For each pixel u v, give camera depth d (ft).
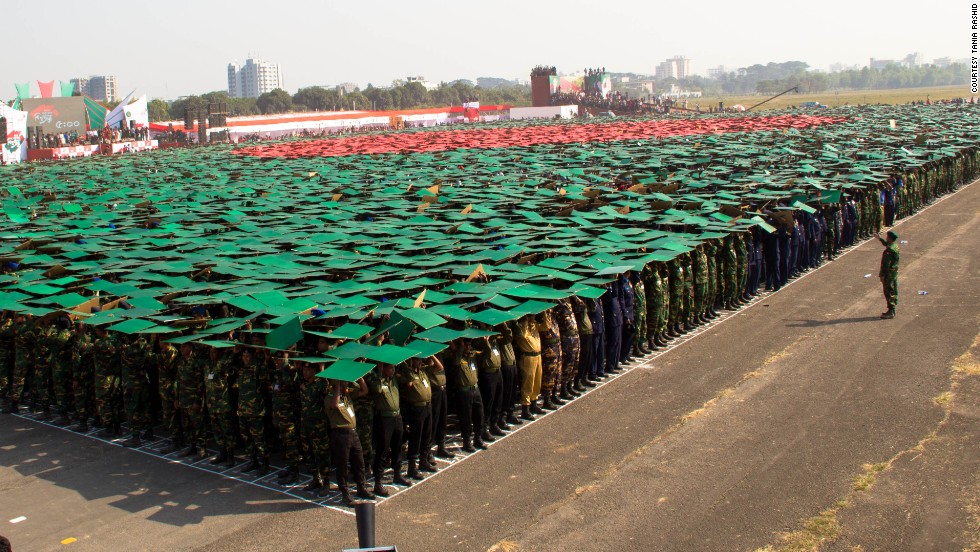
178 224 98.37
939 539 38.70
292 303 55.52
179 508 45.96
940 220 128.57
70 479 50.19
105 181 155.02
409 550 40.11
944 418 52.19
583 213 94.27
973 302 79.87
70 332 59.36
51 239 85.66
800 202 95.20
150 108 498.28
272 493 47.80
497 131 274.77
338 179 139.64
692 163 143.64
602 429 53.88
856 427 51.60
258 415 49.29
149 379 56.18
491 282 61.82
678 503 43.29
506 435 54.24
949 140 177.06
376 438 46.65
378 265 70.54
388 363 44.65
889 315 75.92
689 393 59.41
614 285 64.34
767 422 53.21
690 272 73.61
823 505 42.32
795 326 75.05
